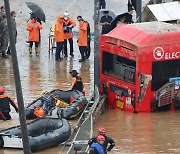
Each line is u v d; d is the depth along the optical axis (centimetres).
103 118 4762
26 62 6331
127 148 4138
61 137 4178
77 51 6825
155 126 4578
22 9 8656
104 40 5097
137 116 4809
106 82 5066
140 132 4453
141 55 4788
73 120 4684
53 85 5581
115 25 5941
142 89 4828
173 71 4903
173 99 4928
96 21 4978
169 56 4866
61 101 4772
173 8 6072
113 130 4478
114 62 5100
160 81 4878
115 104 5019
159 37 4838
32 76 5844
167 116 4816
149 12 6278
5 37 6425
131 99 4881
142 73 4812
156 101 4875
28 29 6569
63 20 6438
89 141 3647
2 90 4675
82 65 6269
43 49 6844
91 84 5622
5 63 6278
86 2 9131
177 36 4888
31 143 4038
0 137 4138
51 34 6688
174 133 4438
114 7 8869
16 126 4334
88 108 4775
